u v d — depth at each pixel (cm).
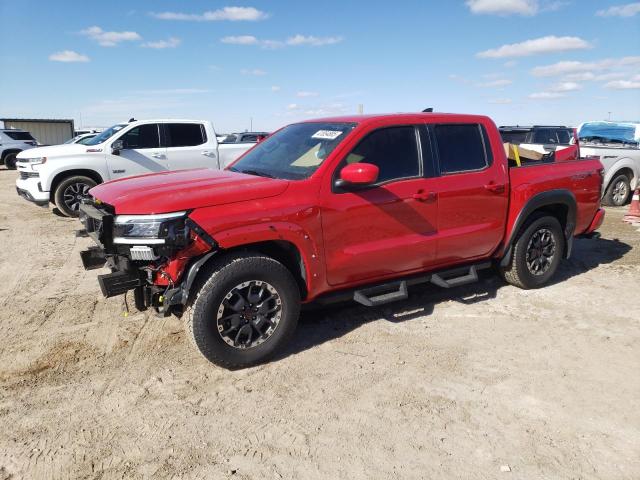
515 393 355
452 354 412
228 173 440
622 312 500
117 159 1052
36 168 1018
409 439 305
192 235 347
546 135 1106
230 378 377
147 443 302
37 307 517
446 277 493
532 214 542
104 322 479
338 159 407
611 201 1177
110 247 359
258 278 375
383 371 385
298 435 309
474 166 487
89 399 349
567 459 288
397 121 445
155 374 383
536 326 467
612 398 349
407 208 436
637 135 1289
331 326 466
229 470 279
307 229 387
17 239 830
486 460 287
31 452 294
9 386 366
